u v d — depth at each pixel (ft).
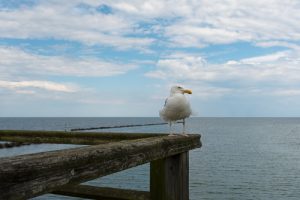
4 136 17.61
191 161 138.62
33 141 17.04
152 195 11.96
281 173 110.63
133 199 12.67
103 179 93.56
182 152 12.34
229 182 96.17
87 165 7.39
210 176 104.99
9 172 5.69
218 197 79.46
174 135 13.17
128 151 8.90
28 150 156.15
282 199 78.02
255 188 88.79
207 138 279.08
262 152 173.27
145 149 9.71
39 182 6.22
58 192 14.03
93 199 13.44
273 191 85.61
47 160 6.39
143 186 84.84
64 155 6.82
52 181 6.48
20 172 5.88
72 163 6.96
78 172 7.13
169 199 11.88
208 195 81.35
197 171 114.11
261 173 110.42
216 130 442.50
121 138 15.37
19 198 5.85
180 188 12.24
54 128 435.53
